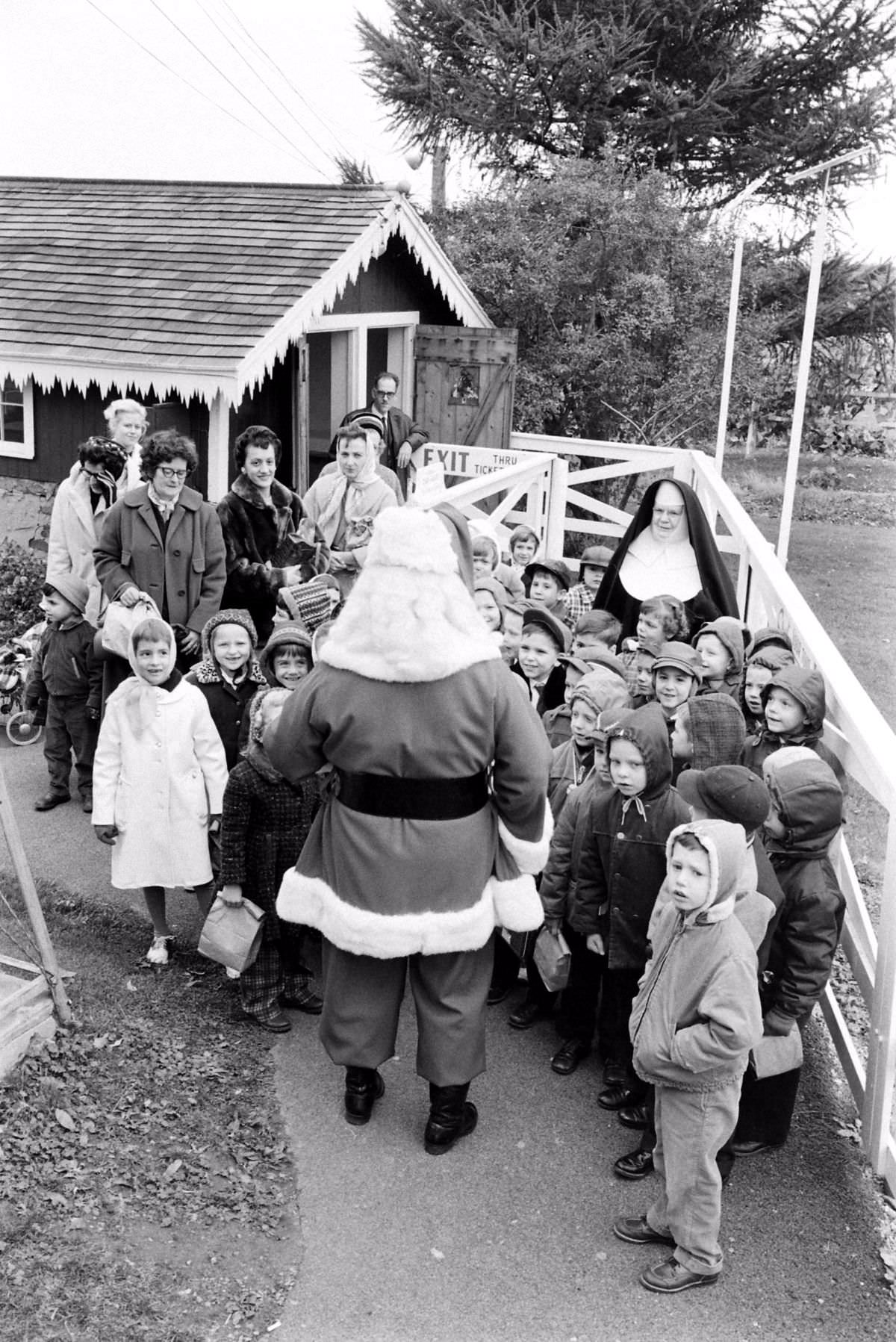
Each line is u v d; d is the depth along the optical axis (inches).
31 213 462.9
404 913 141.3
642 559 263.1
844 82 729.0
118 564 233.0
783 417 844.0
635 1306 126.4
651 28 703.1
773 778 144.4
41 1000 164.9
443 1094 148.3
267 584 252.4
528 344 571.2
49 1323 120.1
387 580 136.5
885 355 803.4
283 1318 123.1
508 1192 143.0
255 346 348.8
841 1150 153.5
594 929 160.1
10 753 282.5
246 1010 173.5
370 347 486.9
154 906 187.8
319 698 141.2
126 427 255.1
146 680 181.8
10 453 406.6
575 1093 163.2
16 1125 146.0
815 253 301.1
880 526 704.4
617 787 152.8
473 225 573.9
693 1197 127.6
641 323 555.2
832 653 177.2
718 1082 125.3
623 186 590.6
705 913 125.6
